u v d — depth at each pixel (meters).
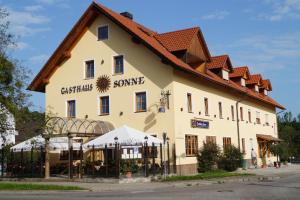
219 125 37.94
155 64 31.48
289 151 52.28
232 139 40.69
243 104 45.00
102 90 33.56
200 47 35.03
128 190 21.23
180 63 30.98
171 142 30.23
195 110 33.59
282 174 32.25
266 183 23.95
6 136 28.59
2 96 26.33
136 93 32.16
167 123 30.55
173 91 30.58
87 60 34.53
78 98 34.59
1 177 30.05
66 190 21.36
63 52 35.09
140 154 28.20
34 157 32.25
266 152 51.00
